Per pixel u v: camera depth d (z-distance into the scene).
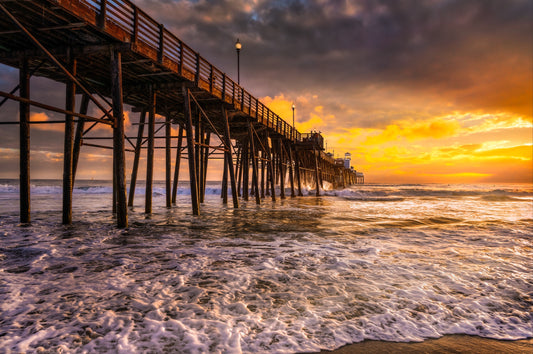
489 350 2.73
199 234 8.23
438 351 2.70
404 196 33.19
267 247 6.65
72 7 6.79
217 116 17.44
